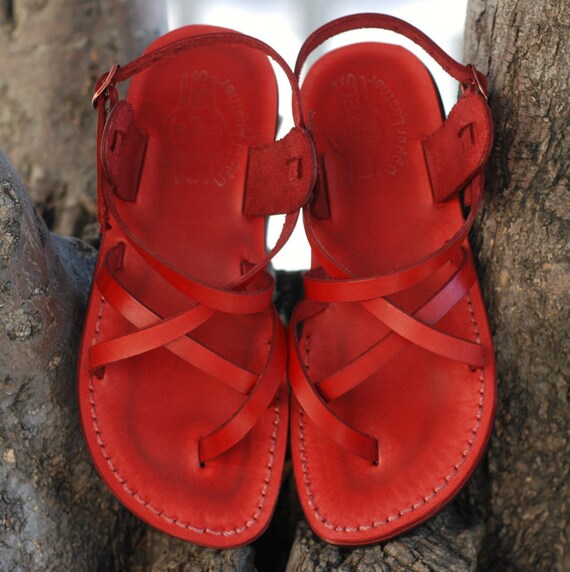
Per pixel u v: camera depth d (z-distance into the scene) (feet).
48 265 2.39
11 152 2.94
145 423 2.40
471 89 2.43
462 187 2.44
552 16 2.31
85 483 2.43
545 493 2.52
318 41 2.47
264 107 2.60
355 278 2.37
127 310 2.37
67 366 2.41
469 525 2.46
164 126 2.58
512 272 2.46
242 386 2.37
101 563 2.45
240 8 3.70
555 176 2.38
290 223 2.39
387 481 2.36
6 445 2.33
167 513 2.33
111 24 2.86
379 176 2.57
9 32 2.88
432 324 2.38
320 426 2.36
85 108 2.90
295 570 2.34
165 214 2.54
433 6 3.64
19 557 2.33
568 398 2.46
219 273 2.52
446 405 2.41
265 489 2.37
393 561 2.32
